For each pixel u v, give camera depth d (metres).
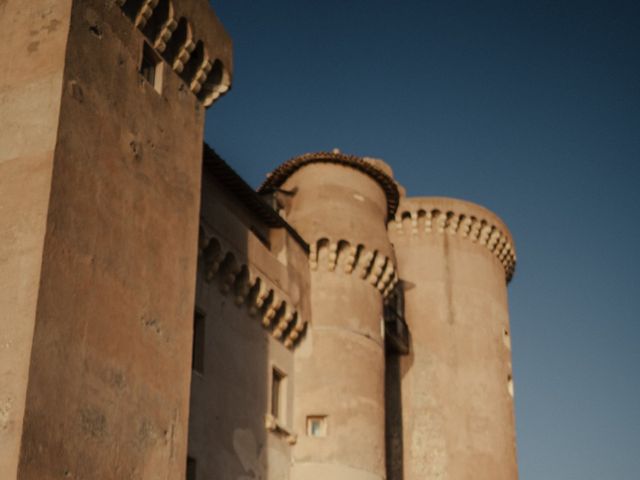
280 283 28.33
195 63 23.56
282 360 28.44
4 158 18.42
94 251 18.44
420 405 38.09
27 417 15.90
